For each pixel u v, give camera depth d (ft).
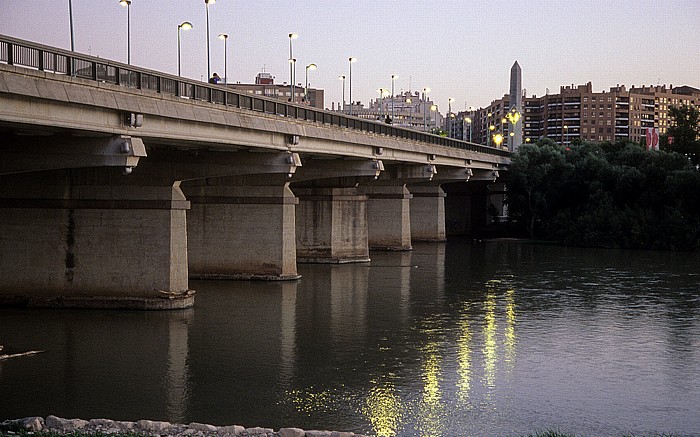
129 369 156.25
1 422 122.72
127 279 207.00
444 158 395.75
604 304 241.96
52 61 138.00
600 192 470.80
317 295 248.93
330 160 299.38
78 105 144.36
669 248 422.00
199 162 216.13
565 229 465.06
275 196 267.80
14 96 129.59
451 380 153.99
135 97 159.74
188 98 178.29
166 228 205.87
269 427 124.77
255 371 156.97
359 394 143.33
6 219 207.31
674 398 145.28
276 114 219.82
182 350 171.63
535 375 158.92
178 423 125.18
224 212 270.26
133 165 162.40
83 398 137.28
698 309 234.17
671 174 453.17
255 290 252.21
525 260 368.48
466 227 554.87
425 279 295.07
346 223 343.26
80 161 161.79
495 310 229.66
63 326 188.85
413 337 190.90
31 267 207.51
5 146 164.04
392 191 403.13
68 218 206.69
